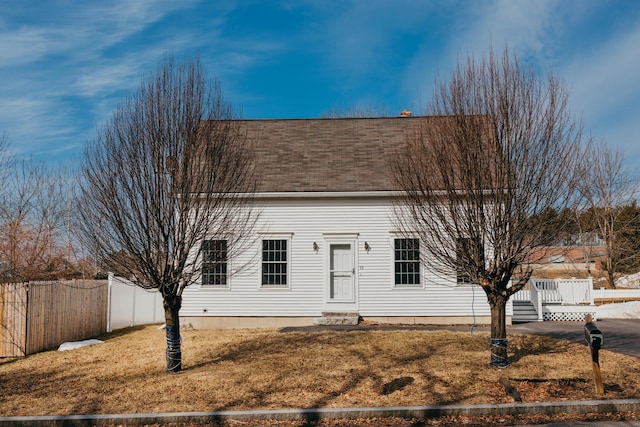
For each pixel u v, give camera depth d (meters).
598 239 35.97
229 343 15.31
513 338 15.27
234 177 12.69
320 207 19.59
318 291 19.36
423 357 12.62
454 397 9.36
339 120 23.00
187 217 11.53
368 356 12.85
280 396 9.70
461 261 11.29
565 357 12.41
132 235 11.06
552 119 10.90
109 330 20.16
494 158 10.91
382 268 19.25
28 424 8.70
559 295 21.48
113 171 11.09
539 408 8.74
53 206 34.88
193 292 19.64
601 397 9.17
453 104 11.41
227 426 8.53
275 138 22.16
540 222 10.82
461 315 18.89
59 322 16.58
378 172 19.83
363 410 8.72
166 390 10.31
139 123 11.37
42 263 30.16
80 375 11.98
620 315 20.16
